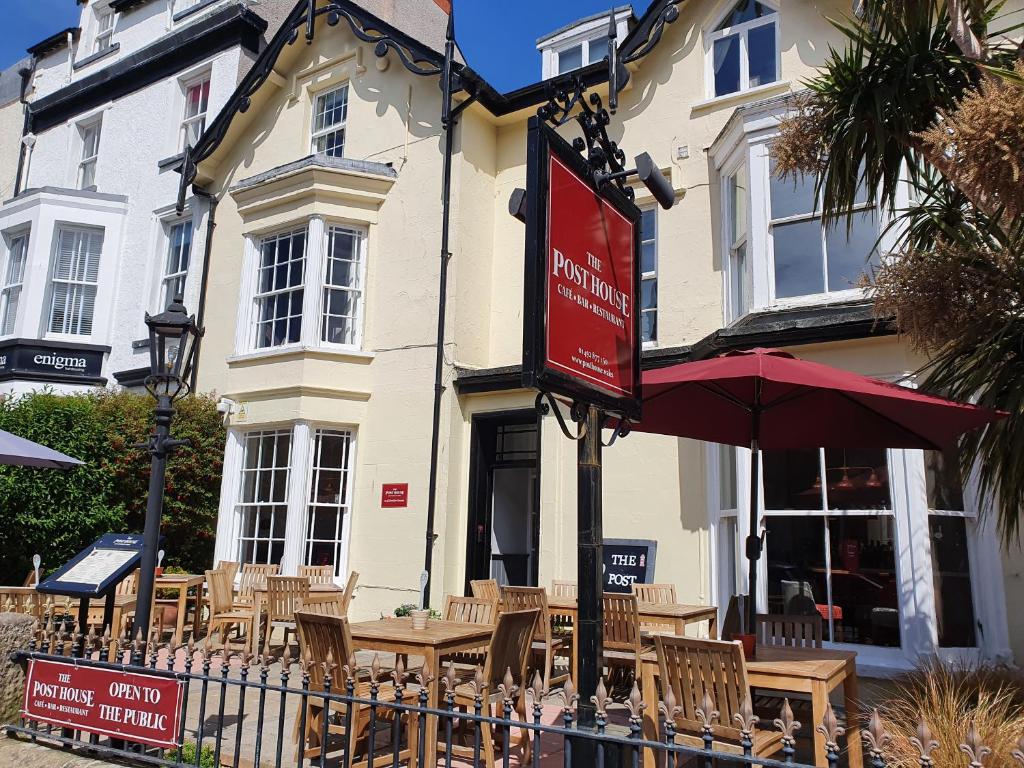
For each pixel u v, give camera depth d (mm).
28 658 4422
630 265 4348
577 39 12078
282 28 12648
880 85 5523
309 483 10586
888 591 7113
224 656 3779
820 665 4430
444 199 10562
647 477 8984
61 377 13930
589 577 3633
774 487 7773
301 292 11258
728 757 2588
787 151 5867
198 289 13125
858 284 5629
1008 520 5020
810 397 5688
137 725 3963
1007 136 3881
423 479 10070
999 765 3590
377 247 11281
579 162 3883
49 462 6730
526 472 11320
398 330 10773
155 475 5355
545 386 3328
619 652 6645
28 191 14789
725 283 9039
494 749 5258
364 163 11258
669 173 9844
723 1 10000
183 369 5590
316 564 10469
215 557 11000
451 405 10141
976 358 5121
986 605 6914
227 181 13289
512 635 5070
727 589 8258
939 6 6766
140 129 15258
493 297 10992
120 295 14484
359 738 4891
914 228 5871
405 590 9875
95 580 5137
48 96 16828
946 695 4301
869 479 7371
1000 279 4883
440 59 10969
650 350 9141
